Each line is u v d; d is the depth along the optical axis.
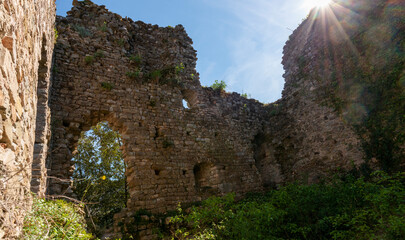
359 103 11.16
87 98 9.73
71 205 5.81
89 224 10.45
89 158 15.16
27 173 3.49
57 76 9.38
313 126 12.90
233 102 14.22
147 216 8.84
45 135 6.28
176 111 11.66
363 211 5.38
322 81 13.06
